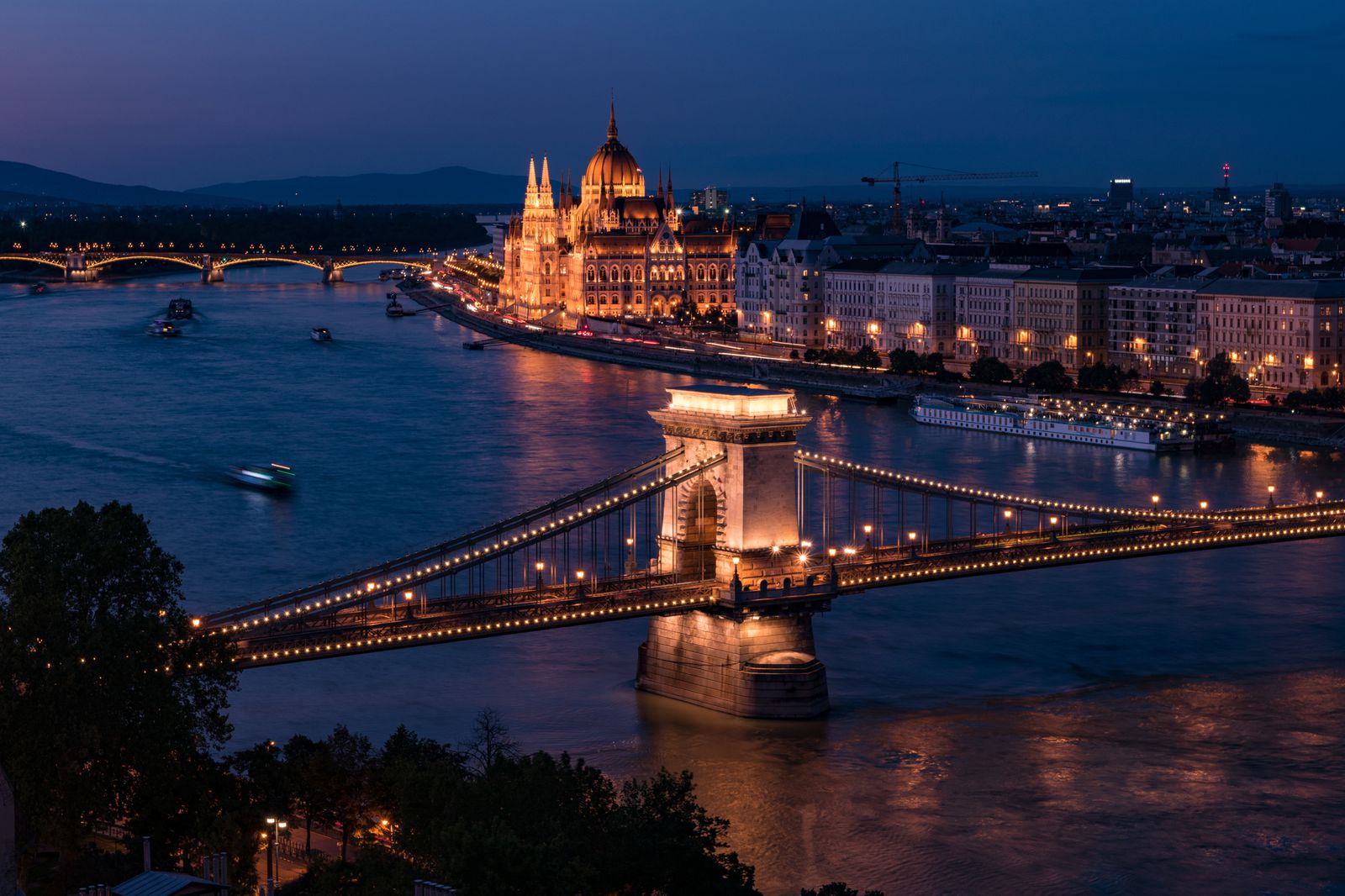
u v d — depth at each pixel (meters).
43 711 126.94
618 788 161.00
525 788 125.19
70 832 126.44
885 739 178.38
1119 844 152.25
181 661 139.75
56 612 131.50
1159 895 142.62
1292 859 149.50
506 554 191.38
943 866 147.50
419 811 127.50
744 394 195.62
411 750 150.12
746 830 154.62
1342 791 165.00
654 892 123.81
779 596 187.50
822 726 182.38
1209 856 149.88
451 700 189.62
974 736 179.25
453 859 110.00
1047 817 158.00
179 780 133.62
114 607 138.50
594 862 121.50
